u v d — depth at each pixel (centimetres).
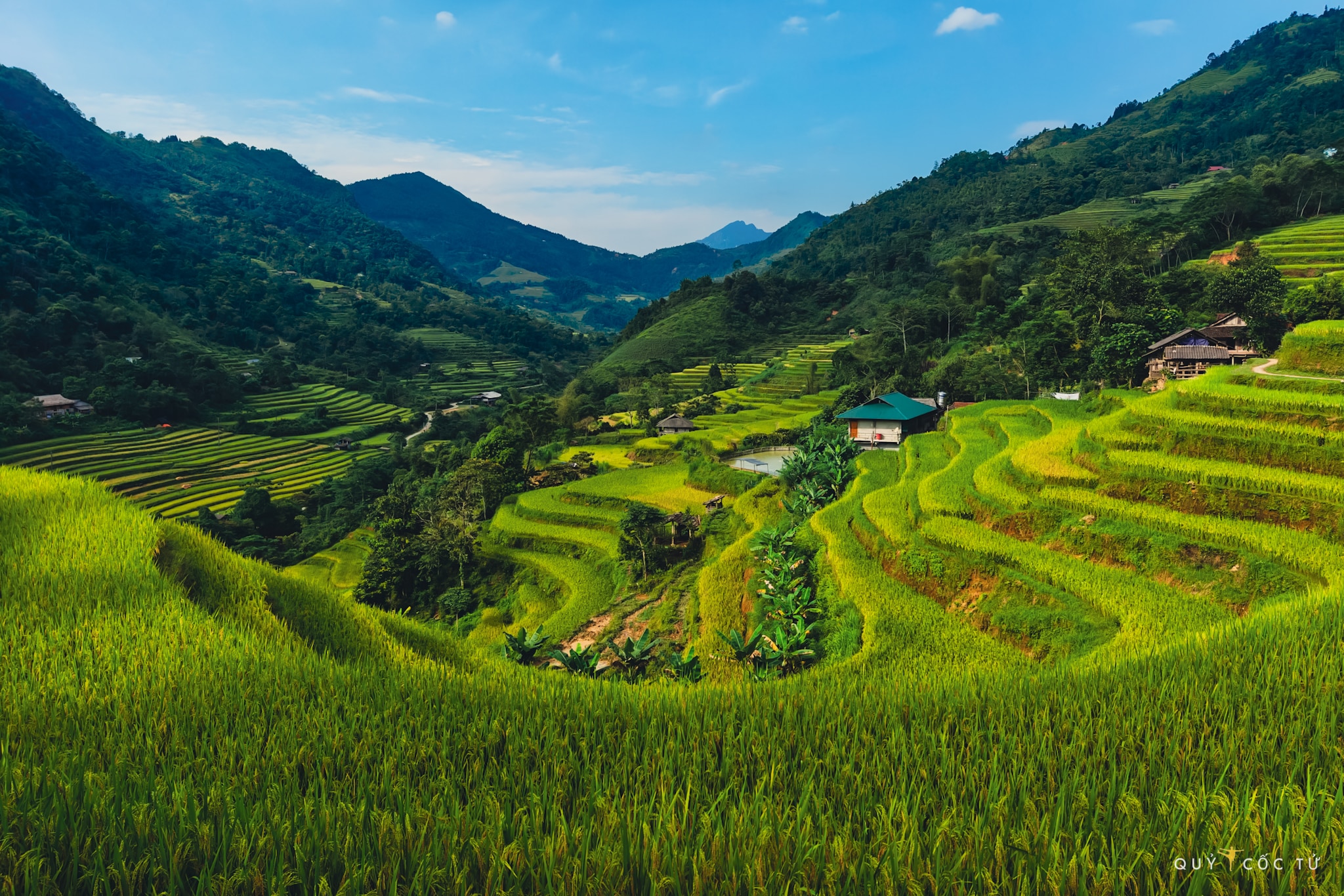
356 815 516
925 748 734
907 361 7825
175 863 438
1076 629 1770
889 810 562
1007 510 2536
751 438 6325
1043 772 665
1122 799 558
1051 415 4312
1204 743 694
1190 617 1703
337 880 455
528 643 2583
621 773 666
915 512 2764
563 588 3728
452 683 971
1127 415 2998
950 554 2352
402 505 5125
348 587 5059
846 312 15150
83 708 716
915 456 4122
